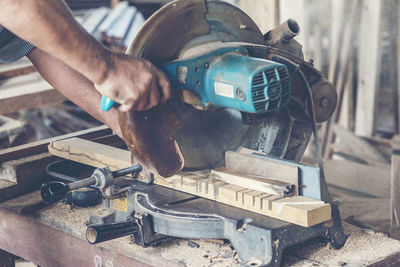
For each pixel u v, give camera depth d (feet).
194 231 3.92
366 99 12.55
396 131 12.63
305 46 12.17
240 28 4.26
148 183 4.53
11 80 9.50
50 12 3.07
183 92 3.89
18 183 5.32
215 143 4.46
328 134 12.51
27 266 7.30
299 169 3.94
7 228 5.19
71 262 4.71
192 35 4.02
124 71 3.38
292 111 4.45
